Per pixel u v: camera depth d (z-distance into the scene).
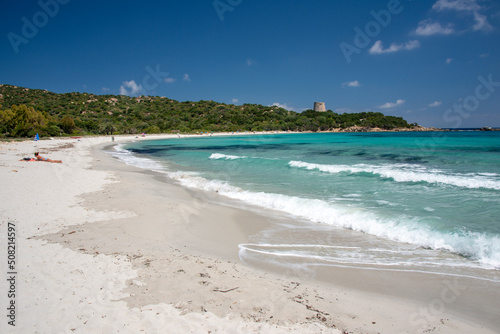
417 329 3.29
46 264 4.61
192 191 11.31
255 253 5.59
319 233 6.73
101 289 3.87
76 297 3.64
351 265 5.05
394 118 124.00
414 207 8.26
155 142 56.59
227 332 3.05
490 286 4.28
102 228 6.63
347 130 117.94
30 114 50.38
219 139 68.69
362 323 3.36
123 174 14.92
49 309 3.37
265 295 3.90
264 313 3.45
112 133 75.62
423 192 10.14
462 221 6.92
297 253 5.59
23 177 12.05
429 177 12.12
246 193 10.43
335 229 7.01
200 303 3.60
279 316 3.40
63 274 4.27
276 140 60.72
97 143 47.53
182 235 6.46
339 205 8.66
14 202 8.38
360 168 15.74
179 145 47.25
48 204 8.41
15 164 15.45
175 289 3.93
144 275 4.32
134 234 6.33
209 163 21.12
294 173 15.38
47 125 56.25
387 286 4.31
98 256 5.00
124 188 11.14
